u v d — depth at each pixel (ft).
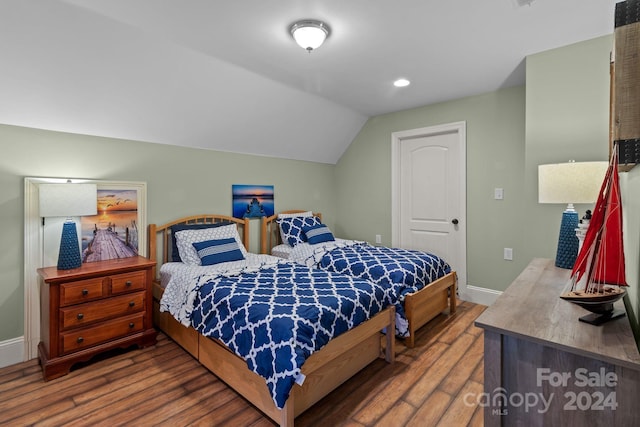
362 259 9.94
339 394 6.44
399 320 8.21
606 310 3.86
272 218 13.39
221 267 9.05
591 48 7.59
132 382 6.87
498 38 7.45
